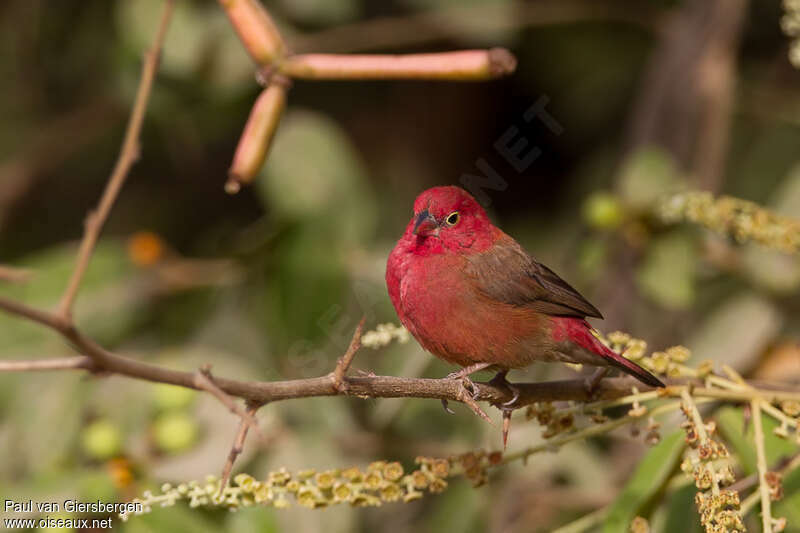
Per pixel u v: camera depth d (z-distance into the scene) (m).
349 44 12.16
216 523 8.53
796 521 6.88
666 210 8.38
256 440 8.95
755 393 7.04
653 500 7.29
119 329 11.16
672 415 8.44
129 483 8.24
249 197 14.43
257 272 11.09
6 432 9.70
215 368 9.98
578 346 7.65
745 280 10.43
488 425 10.44
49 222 14.29
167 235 14.23
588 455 10.83
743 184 12.94
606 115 14.19
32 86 14.16
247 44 5.32
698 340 10.34
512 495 10.82
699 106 11.70
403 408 10.57
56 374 9.72
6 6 13.84
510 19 12.36
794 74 13.33
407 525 11.43
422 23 12.22
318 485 6.34
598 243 10.56
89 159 14.38
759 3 14.02
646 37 13.85
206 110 11.93
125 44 11.31
